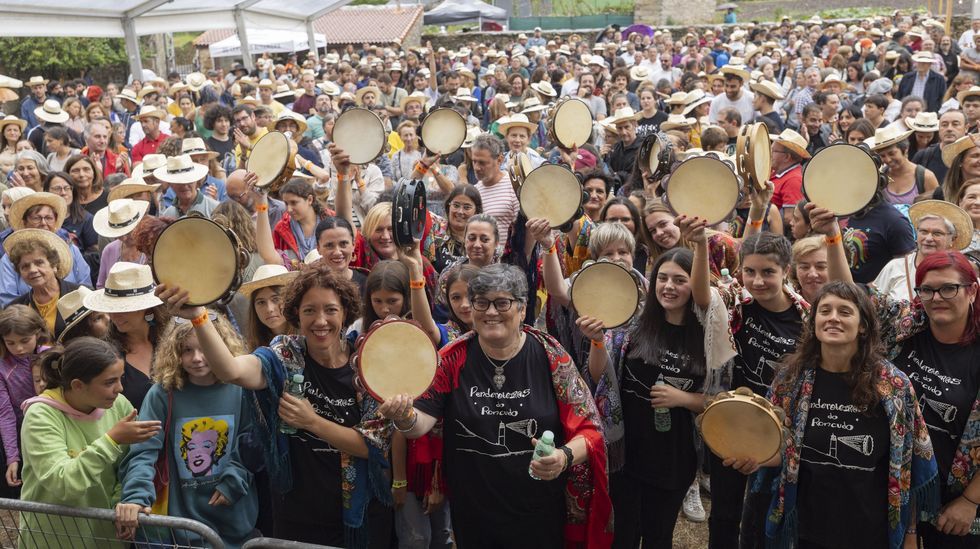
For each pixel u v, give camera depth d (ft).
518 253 19.81
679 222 13.21
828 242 14.52
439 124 24.17
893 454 11.58
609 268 13.16
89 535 12.64
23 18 44.09
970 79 37.55
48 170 27.12
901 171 22.57
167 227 10.84
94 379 12.57
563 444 12.34
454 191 19.97
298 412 12.05
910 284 16.31
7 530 13.25
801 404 12.16
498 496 12.17
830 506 11.98
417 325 11.55
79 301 17.24
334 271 12.53
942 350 12.54
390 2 141.18
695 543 17.25
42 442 12.51
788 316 14.17
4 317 15.43
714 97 42.75
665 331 13.88
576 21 139.23
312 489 12.71
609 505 12.28
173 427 12.91
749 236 15.10
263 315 15.79
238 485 13.08
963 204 18.07
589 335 13.08
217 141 35.40
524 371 12.28
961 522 12.07
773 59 69.72
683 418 13.93
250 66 68.13
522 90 49.62
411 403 11.37
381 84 55.06
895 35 67.92
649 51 67.62
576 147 25.13
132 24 53.52
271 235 19.60
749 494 13.96
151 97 50.98
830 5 149.89
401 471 13.56
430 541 14.75
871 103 34.01
